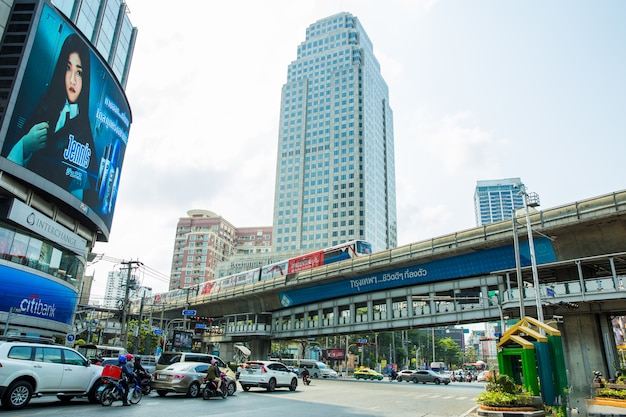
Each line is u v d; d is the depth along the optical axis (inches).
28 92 1353.3
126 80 2345.0
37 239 1422.2
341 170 6048.2
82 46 1560.0
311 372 2065.7
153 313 3134.8
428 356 4741.6
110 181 1739.7
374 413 610.2
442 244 1480.1
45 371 535.5
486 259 1406.3
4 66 1338.6
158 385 750.5
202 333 3024.1
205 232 6353.3
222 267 5905.5
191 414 532.1
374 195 6156.5
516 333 658.8
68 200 1481.3
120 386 593.9
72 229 1649.9
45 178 1387.8
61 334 1553.9
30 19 1395.2
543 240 1267.2
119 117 1780.3
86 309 2308.1
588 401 665.6
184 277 6195.9
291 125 6697.8
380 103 7101.4
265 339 2378.2
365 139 6166.3
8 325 1249.4
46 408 530.6
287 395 887.7
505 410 559.5
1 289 1264.8
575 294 1167.0
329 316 1999.3
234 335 2497.5
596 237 1195.3
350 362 3782.0
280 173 6481.3
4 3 1390.3
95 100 1620.3
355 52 6692.9
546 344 624.1
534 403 571.8
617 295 1091.9
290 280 2044.8
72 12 1779.0
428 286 1589.6
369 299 1797.5
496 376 620.1
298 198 6181.1
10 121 1296.8
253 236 7150.6
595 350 1194.6
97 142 1632.6
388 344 4087.1
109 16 2118.6
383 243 6225.4
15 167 1293.1
